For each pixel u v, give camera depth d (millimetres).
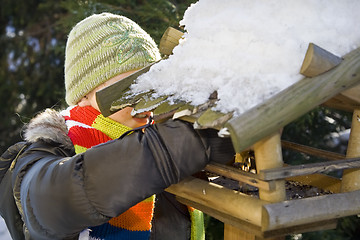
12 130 3781
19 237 1184
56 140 1059
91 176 848
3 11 3967
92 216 858
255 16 837
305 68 759
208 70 849
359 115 932
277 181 797
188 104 835
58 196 866
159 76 958
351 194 873
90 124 1143
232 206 852
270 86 765
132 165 834
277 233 848
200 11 925
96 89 1142
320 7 838
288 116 744
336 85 785
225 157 878
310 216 802
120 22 1170
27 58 3928
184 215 1212
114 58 1117
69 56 1177
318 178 1055
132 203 844
